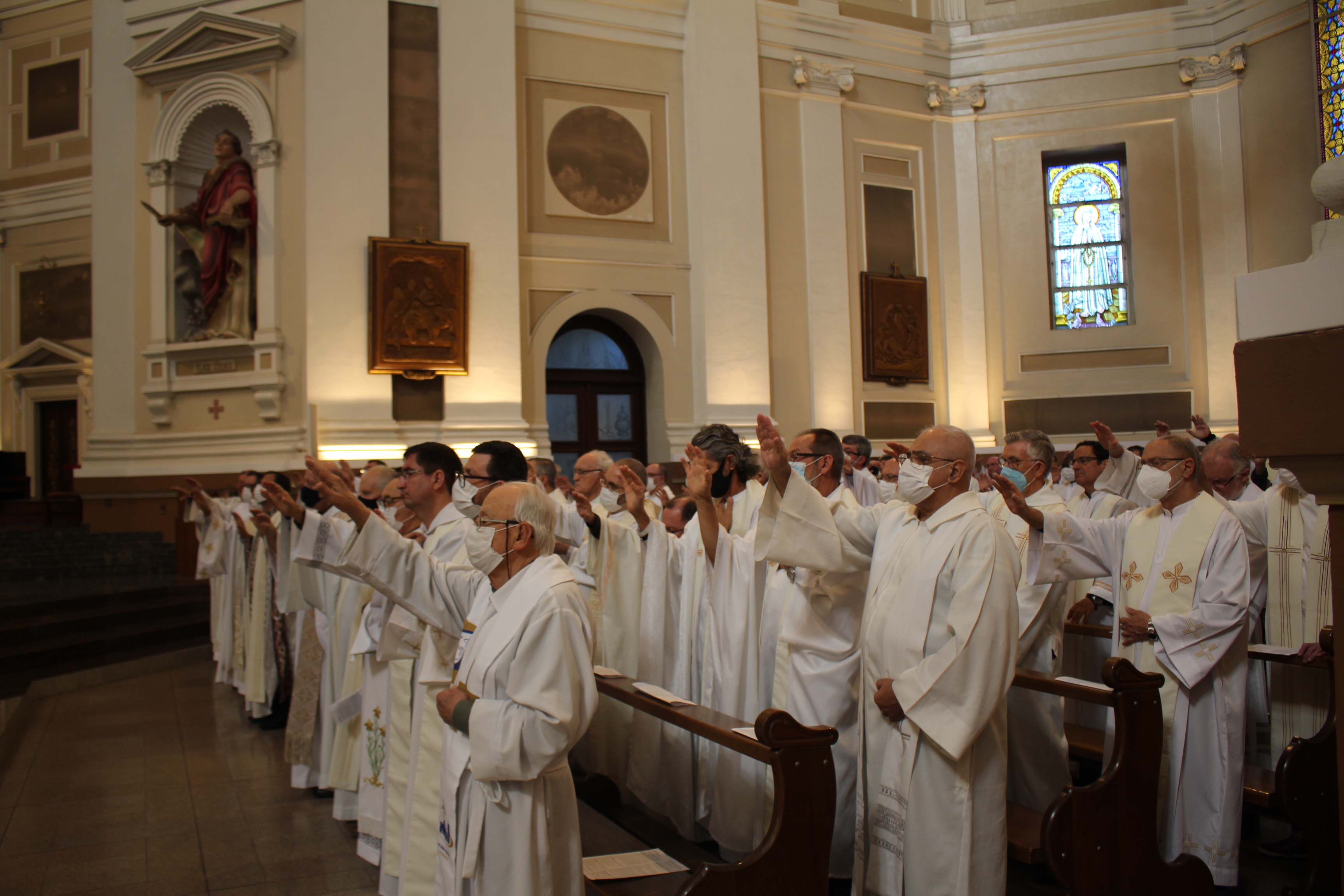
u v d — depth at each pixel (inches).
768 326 463.8
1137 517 158.4
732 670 158.9
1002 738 117.0
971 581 114.2
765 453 129.3
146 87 455.5
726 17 462.0
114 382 456.8
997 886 113.0
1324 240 65.5
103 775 214.8
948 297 510.9
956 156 519.8
